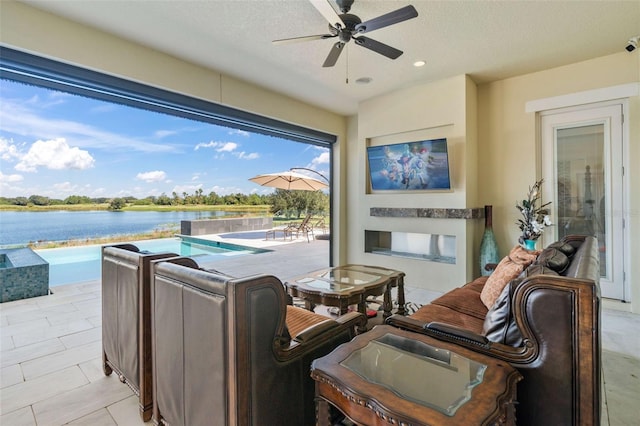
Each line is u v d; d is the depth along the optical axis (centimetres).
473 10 266
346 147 594
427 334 149
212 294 125
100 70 300
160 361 160
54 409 185
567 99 375
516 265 218
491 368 114
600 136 368
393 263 479
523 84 407
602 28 296
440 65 376
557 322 113
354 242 587
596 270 138
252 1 256
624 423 170
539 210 381
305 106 513
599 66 358
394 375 111
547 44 326
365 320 197
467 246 411
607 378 215
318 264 625
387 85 439
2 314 340
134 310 179
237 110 427
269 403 130
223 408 122
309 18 279
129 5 261
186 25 290
